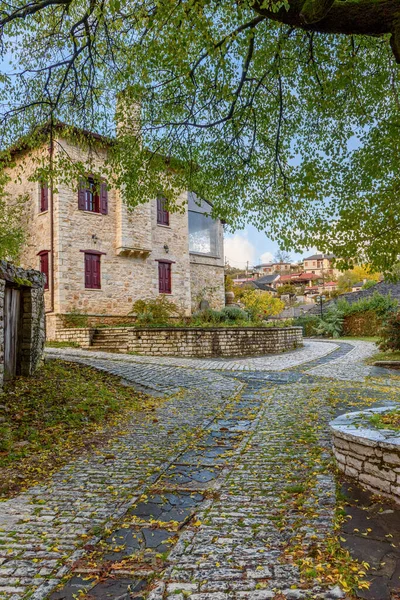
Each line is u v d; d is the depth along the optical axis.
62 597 2.37
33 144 8.10
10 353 8.15
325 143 7.62
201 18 4.66
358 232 6.62
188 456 4.89
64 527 3.18
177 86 7.14
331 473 3.99
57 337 17.67
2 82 7.16
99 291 19.05
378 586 2.32
